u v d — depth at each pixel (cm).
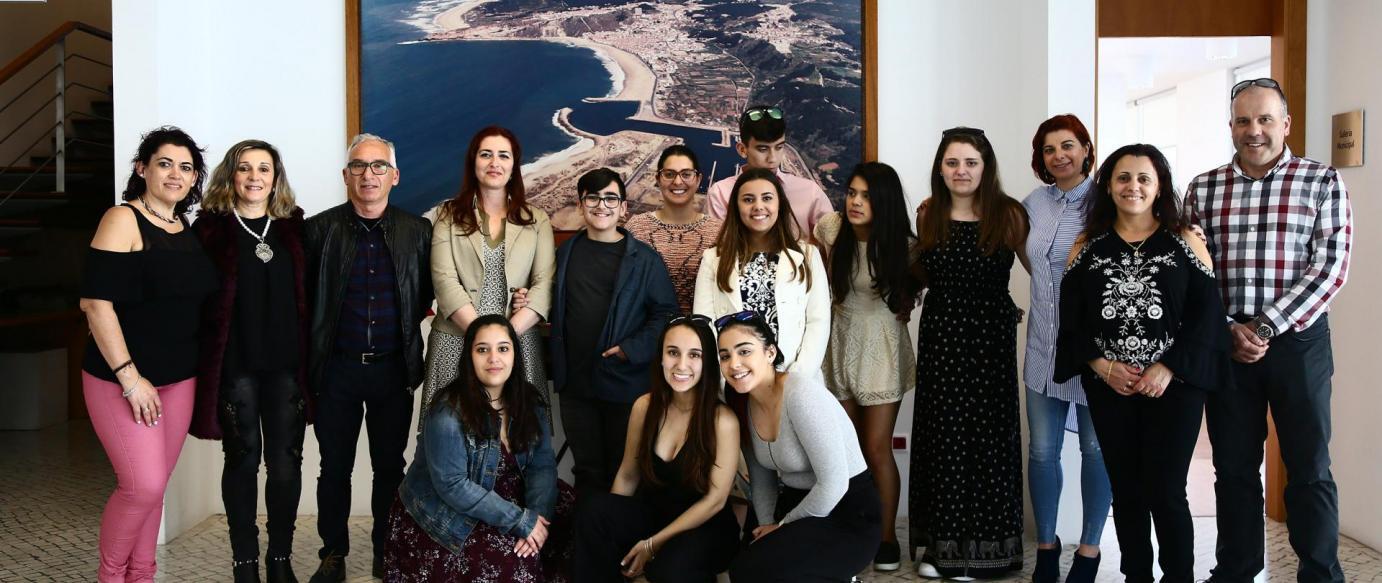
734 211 328
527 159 423
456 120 423
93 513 438
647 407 300
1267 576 337
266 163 308
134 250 286
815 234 364
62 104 641
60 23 761
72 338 693
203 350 304
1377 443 361
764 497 304
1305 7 394
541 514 296
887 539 349
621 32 422
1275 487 409
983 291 330
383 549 337
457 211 332
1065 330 298
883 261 334
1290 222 299
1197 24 406
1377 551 360
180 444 305
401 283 326
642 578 336
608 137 423
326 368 323
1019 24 414
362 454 425
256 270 306
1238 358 301
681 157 358
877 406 345
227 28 421
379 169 321
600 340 329
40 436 629
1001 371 331
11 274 678
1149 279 282
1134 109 947
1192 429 282
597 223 335
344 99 422
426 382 333
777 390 285
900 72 421
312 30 421
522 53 423
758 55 422
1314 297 292
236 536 312
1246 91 301
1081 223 323
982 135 328
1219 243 310
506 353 290
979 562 331
